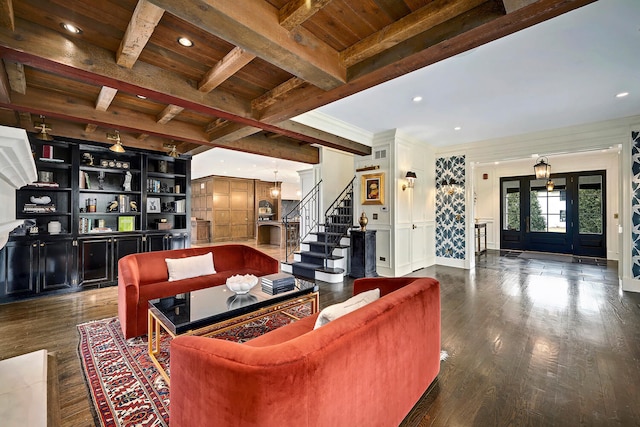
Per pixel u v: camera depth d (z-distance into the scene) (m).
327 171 6.72
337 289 4.46
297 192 13.48
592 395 1.88
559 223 7.69
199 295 2.65
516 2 1.52
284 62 2.09
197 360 1.12
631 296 3.95
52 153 4.14
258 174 10.05
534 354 2.40
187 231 5.46
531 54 2.56
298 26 1.88
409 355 1.60
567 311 3.39
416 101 3.68
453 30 1.84
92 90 2.98
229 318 2.22
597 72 2.90
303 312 3.41
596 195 7.12
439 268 5.97
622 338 2.68
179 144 5.28
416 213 5.83
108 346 2.54
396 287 2.17
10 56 1.93
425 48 1.97
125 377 2.07
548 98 3.56
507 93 3.41
